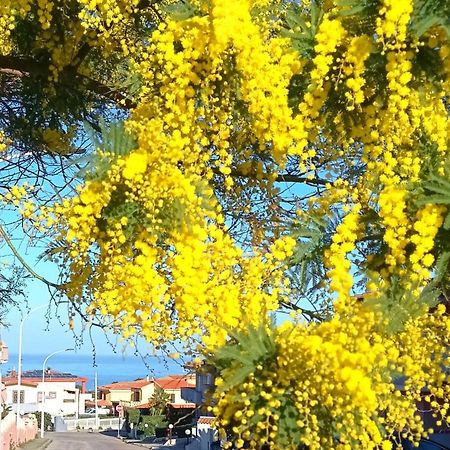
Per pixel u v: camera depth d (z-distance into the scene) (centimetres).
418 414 281
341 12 257
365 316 242
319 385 229
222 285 262
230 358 236
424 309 253
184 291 262
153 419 3359
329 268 274
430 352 255
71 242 289
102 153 277
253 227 344
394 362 245
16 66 411
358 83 261
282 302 290
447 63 257
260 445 227
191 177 281
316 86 273
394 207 252
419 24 241
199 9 290
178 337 266
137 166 270
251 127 291
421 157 262
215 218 275
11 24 379
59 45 398
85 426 4950
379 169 265
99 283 293
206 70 286
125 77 387
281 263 282
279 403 229
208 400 244
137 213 278
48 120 446
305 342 229
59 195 370
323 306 287
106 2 340
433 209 249
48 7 358
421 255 245
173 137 277
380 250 274
